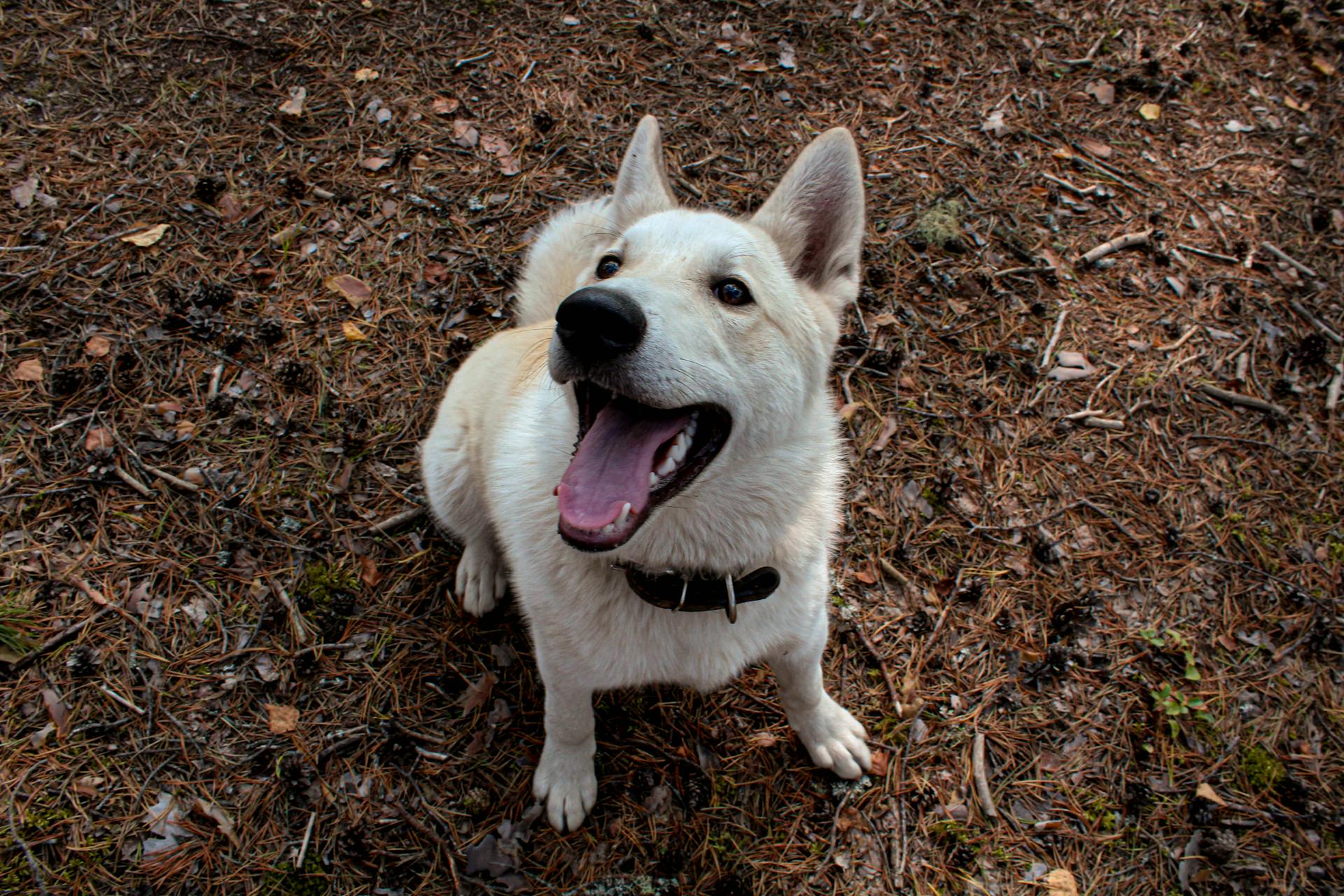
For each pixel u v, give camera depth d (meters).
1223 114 1.49
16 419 1.01
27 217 1.15
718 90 1.42
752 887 0.85
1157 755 0.92
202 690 0.89
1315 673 0.98
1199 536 1.06
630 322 0.65
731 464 0.73
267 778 0.86
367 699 0.91
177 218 1.18
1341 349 1.22
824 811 0.89
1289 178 1.41
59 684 0.87
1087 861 0.87
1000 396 1.15
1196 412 1.16
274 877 0.81
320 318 1.14
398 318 1.15
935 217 1.29
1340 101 1.53
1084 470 1.10
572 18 1.49
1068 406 1.15
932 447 1.10
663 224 0.76
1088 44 1.57
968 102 1.46
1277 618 1.01
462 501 0.93
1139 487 1.09
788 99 1.43
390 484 1.04
